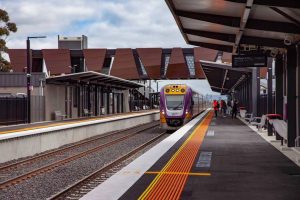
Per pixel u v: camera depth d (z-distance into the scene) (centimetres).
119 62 7569
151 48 7506
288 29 1290
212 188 811
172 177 934
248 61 1748
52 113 3953
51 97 3944
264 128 2439
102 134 3025
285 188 807
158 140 2439
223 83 5447
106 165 1375
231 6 1214
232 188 809
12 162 1617
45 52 7512
